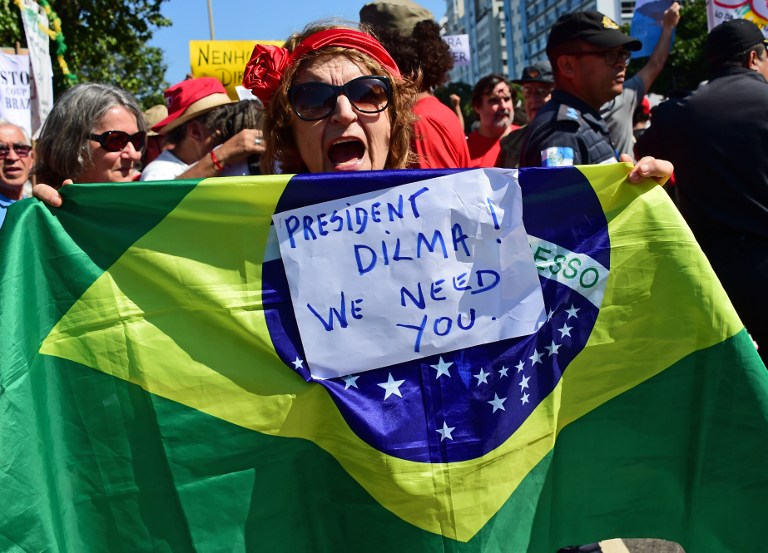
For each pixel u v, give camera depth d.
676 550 3.09
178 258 1.79
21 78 6.14
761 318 3.35
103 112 2.75
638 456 1.94
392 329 1.83
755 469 1.84
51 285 1.75
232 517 1.77
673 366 1.92
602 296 1.92
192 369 1.77
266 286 1.81
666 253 1.92
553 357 1.90
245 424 1.79
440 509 1.80
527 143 3.20
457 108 6.88
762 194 3.30
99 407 1.75
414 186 1.85
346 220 1.83
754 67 3.57
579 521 1.96
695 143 3.40
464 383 1.84
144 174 3.82
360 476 1.80
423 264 1.84
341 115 1.97
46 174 2.83
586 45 3.13
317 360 1.80
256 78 2.08
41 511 1.61
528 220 1.91
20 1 6.48
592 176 1.92
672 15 4.91
